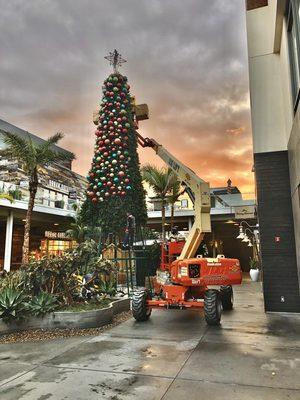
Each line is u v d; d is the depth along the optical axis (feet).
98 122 63.82
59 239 94.22
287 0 30.04
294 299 31.58
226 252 115.96
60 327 24.64
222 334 23.24
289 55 30.22
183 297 28.45
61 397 13.35
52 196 107.76
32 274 26.86
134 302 27.99
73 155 70.59
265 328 25.05
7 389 14.19
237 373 15.58
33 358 18.22
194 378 15.05
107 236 58.95
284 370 15.90
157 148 46.75
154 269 55.31
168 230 115.44
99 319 25.62
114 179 59.31
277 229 33.01
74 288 29.37
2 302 23.43
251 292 47.83
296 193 29.04
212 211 88.69
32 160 64.03
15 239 96.32
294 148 28.63
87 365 16.98
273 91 35.47
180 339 21.93
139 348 19.88
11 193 75.41
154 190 84.89
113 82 63.00
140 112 62.39
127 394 13.52
